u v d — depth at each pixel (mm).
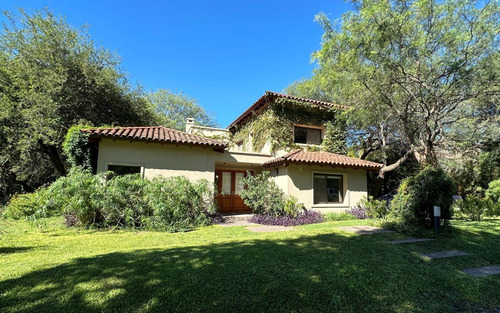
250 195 11758
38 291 3492
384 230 8547
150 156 11383
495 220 11109
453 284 4152
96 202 8414
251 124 18391
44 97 14852
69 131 11172
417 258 5578
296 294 3545
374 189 19000
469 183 19281
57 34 16609
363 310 3252
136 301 3240
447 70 10125
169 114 38406
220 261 4836
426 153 12656
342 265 4793
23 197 12000
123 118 20438
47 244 6504
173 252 5469
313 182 13141
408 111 13531
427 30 10219
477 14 9406
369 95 12539
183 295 3414
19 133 15008
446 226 8234
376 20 9531
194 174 12016
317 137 16922
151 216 9352
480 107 15062
